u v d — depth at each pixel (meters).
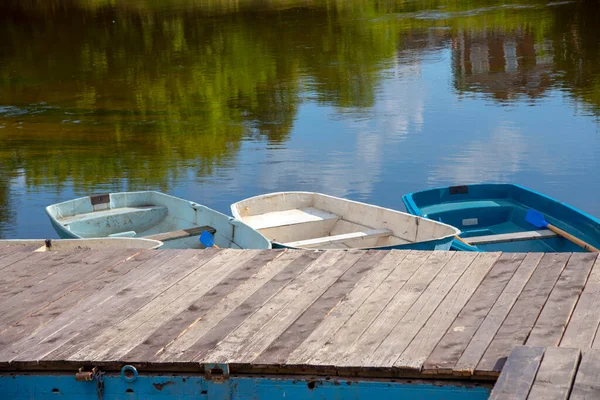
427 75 17.94
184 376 3.98
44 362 4.09
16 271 5.54
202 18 29.92
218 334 4.29
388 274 4.98
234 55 21.80
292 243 7.14
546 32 22.77
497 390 3.45
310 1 33.19
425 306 4.46
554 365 3.60
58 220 8.44
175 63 21.22
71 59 22.84
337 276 5.00
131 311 4.68
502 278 4.77
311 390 3.88
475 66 18.66
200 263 5.43
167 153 12.72
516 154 11.70
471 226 8.49
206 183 11.09
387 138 12.91
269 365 3.90
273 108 15.52
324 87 17.23
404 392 3.78
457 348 3.93
